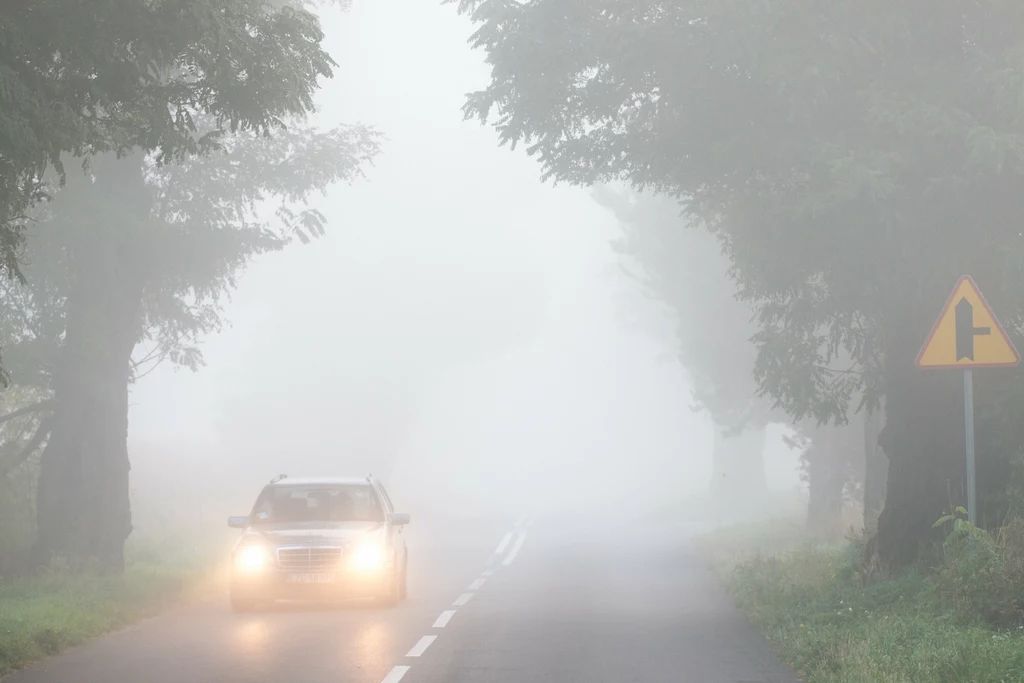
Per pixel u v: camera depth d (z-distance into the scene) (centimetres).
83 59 2433
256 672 2558
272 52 2620
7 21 2267
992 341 2828
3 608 3353
